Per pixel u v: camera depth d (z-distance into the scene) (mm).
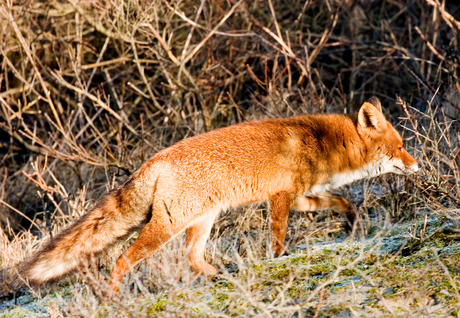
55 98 24234
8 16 18219
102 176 19484
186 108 22109
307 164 12008
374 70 22438
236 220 13789
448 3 25672
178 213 11195
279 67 22641
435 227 10500
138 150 18781
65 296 11445
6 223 17719
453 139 14680
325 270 9656
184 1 23000
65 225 14836
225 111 21859
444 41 22641
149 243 10992
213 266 11945
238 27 23281
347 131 12531
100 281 10352
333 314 8055
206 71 21016
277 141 11805
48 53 23531
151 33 21125
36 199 19188
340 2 22625
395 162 12844
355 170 12727
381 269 9133
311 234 12477
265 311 7746
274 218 11789
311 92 18516
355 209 12516
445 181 11836
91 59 25297
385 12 24969
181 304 8906
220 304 8961
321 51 24172
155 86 24125
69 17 24188
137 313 8766
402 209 12844
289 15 26203
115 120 22266
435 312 7648
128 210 11477
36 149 19969
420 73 20953
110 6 18359
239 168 11531
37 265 11359
